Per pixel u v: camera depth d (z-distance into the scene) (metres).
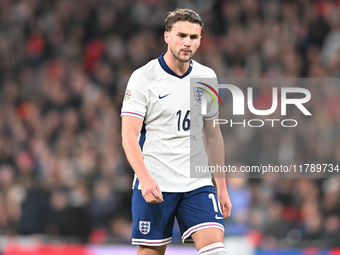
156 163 14.93
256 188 30.94
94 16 48.00
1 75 46.94
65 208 31.97
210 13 44.72
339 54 40.41
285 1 44.47
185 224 14.85
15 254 27.48
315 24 42.66
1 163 38.16
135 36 46.31
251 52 42.06
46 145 39.06
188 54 14.37
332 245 26.67
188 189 14.84
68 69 45.56
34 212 31.91
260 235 28.50
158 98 14.75
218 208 14.82
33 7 50.00
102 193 33.56
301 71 40.28
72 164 35.81
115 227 31.98
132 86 14.73
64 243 28.02
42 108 42.81
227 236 27.88
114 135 38.97
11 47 48.66
